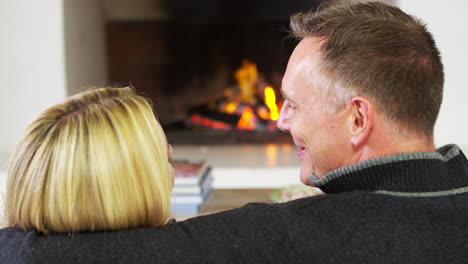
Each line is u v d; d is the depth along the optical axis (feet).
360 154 2.28
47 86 8.99
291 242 1.86
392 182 2.05
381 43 2.14
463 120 8.91
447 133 9.00
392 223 1.92
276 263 1.82
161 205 1.96
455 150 2.35
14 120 9.12
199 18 10.86
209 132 10.77
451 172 2.23
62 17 8.84
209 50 11.03
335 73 2.21
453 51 8.71
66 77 9.02
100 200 1.85
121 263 1.77
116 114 1.95
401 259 1.85
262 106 10.94
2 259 1.84
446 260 1.88
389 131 2.19
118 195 1.86
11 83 8.99
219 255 1.81
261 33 10.90
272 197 5.03
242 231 1.88
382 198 1.97
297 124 2.41
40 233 1.92
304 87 2.33
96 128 1.90
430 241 1.89
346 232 1.89
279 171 8.64
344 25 2.23
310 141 2.39
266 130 10.71
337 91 2.22
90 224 1.87
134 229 1.90
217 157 9.48
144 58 11.08
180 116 11.17
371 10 2.35
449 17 8.60
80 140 1.86
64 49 8.92
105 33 10.96
